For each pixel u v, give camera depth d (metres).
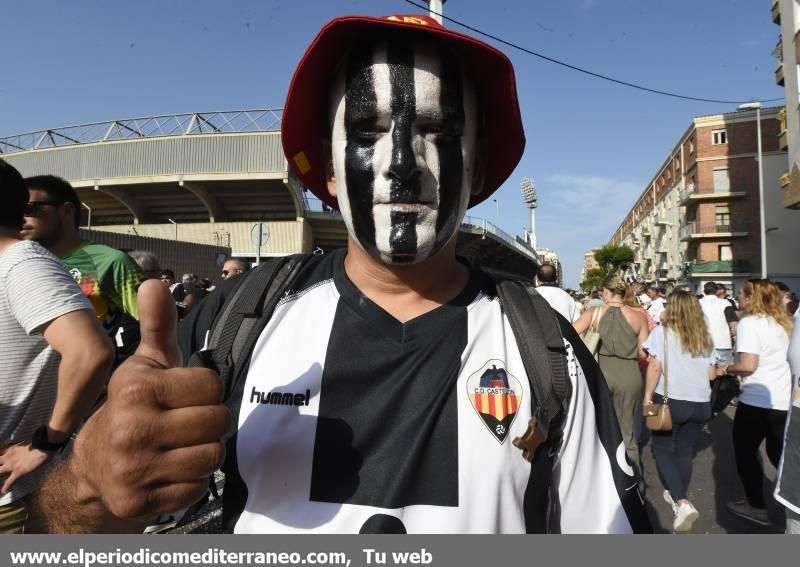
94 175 23.11
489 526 0.92
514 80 1.12
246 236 22.45
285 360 1.04
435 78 1.07
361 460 0.95
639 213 63.88
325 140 1.24
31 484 1.49
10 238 1.62
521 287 1.17
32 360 1.56
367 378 1.01
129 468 0.67
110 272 2.50
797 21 16.94
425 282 1.10
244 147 21.62
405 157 1.03
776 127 33.03
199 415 0.71
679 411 3.42
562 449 1.01
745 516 3.41
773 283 3.51
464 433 0.97
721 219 34.41
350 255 1.18
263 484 0.95
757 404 3.33
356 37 1.09
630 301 4.08
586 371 1.08
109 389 0.72
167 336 0.79
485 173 1.35
